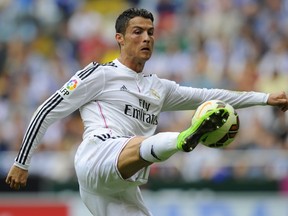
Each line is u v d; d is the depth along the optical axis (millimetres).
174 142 20594
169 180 37906
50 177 40406
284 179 37375
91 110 23609
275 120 43125
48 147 44375
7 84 49969
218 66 48781
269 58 49219
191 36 51875
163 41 51344
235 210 37219
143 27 23844
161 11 54281
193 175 40094
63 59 51969
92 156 22828
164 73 49188
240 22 52312
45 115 23047
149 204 37500
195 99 25094
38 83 49688
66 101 23203
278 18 52719
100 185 23109
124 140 22375
